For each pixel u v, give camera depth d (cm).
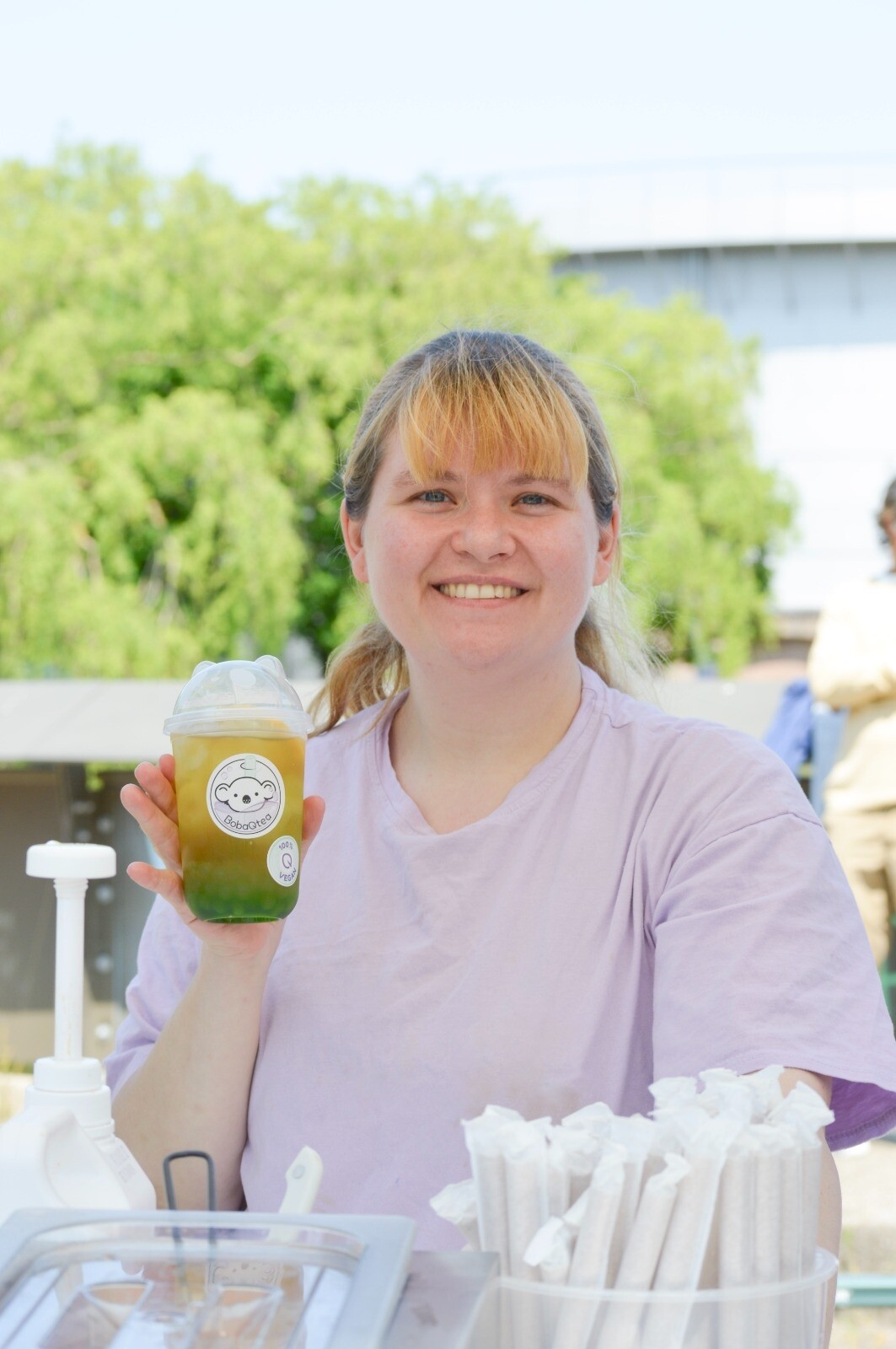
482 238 1798
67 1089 109
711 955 125
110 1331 76
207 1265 83
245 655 1589
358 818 147
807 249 2223
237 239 1683
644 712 147
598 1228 85
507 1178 88
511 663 138
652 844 136
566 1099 129
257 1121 138
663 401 1859
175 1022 138
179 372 1672
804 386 2244
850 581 417
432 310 1662
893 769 411
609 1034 132
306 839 127
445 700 143
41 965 564
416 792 148
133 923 555
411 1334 74
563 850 138
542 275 1839
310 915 143
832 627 411
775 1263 87
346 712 166
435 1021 133
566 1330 84
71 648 1461
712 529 1912
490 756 145
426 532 137
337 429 1684
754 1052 117
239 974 133
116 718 609
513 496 137
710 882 129
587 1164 88
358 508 149
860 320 2231
